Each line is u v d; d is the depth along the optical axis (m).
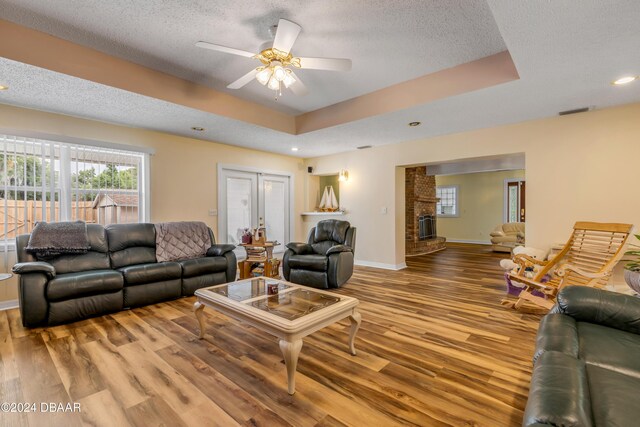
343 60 2.29
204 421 1.55
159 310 3.26
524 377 1.94
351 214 6.03
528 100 3.27
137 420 1.56
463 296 3.73
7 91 2.95
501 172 8.92
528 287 3.29
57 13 2.21
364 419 1.57
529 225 4.05
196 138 4.89
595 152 3.64
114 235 3.64
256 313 2.00
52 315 2.76
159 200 4.50
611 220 3.56
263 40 2.57
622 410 0.94
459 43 2.64
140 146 4.28
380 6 2.13
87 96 3.08
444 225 9.93
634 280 2.63
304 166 6.89
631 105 3.44
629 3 1.73
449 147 4.70
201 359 2.19
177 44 2.64
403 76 3.31
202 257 4.05
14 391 1.80
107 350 2.32
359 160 5.89
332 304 2.18
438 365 2.10
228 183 5.48
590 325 1.63
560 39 2.12
